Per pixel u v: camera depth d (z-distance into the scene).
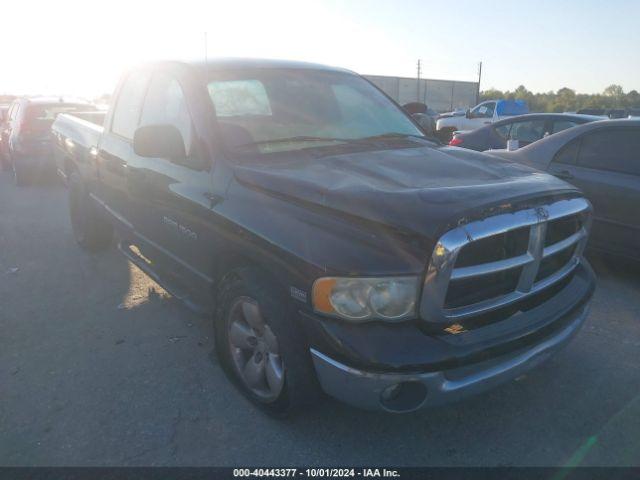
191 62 4.02
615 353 3.94
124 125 4.79
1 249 6.51
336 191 2.74
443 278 2.44
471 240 2.46
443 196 2.61
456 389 2.55
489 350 2.58
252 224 2.97
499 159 3.51
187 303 3.81
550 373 3.67
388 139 3.88
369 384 2.49
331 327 2.56
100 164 5.06
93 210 5.80
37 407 3.32
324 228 2.67
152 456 2.89
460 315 2.57
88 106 11.57
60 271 5.69
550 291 3.05
